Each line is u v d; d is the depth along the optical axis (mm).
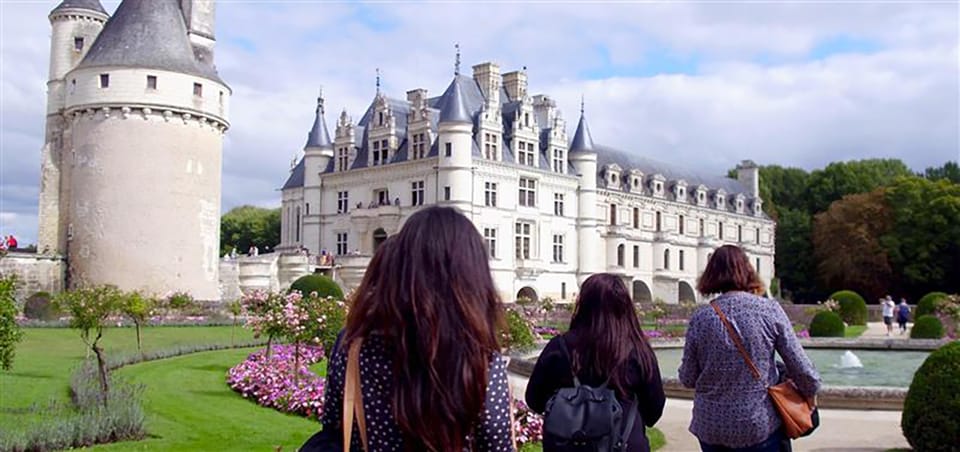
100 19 54969
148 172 47625
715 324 6051
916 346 29484
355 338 3180
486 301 3207
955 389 10086
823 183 100438
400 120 66250
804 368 5891
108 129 47500
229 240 108375
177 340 31516
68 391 17484
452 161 57875
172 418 14359
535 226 63875
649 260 79812
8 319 12641
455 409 2994
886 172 101688
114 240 47281
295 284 42906
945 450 10016
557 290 65750
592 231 68562
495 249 60344
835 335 38344
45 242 52062
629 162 82188
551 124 69750
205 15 54438
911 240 81438
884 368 24375
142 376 20141
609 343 5410
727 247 6414
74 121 48844
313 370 22375
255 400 17000
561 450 4945
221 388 18734
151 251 47500
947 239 79938
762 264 96688
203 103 49469
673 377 18203
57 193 52688
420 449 3059
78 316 20641
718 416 6004
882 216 84250
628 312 5605
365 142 67188
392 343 3127
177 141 48500
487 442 3082
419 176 60125
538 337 29656
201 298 49625
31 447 11484
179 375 20766
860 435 12773
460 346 3043
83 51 54031
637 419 5371
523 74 69188
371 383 3102
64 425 12055
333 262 59906
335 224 66438
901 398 15273
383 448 3064
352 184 65500
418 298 3074
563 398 5043
